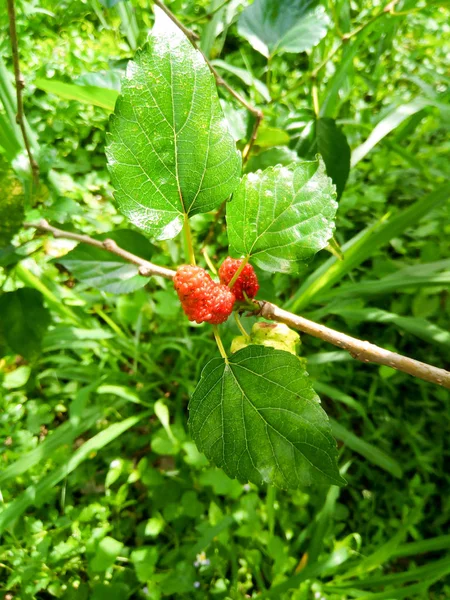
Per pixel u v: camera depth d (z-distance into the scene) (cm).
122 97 13
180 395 45
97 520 39
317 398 14
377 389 48
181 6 59
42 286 39
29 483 39
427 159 62
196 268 15
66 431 38
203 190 15
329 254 53
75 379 43
